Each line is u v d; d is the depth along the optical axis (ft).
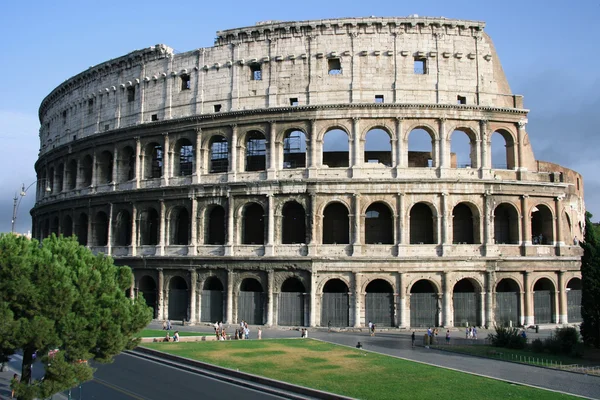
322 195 272.31
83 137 346.54
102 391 148.25
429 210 281.33
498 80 288.10
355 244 266.77
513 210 281.95
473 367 178.70
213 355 194.29
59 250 134.10
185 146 334.03
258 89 289.53
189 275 288.51
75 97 362.74
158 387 153.38
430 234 280.51
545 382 158.10
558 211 286.05
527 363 185.78
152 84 316.81
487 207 273.13
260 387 152.56
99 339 127.24
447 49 282.97
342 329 259.19
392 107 273.54
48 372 120.26
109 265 143.13
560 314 281.13
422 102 276.41
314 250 268.21
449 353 204.64
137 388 151.94
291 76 285.64
